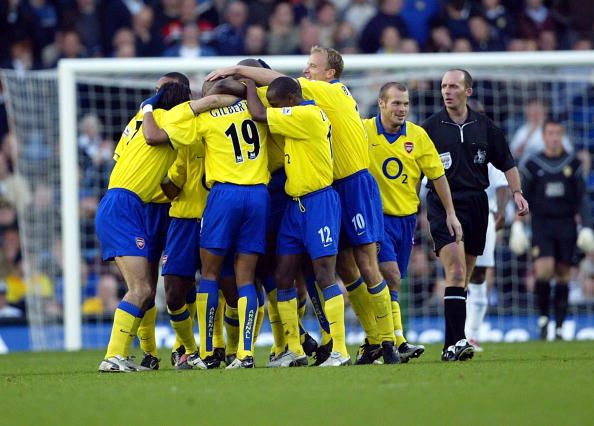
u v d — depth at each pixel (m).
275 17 62.81
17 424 17.80
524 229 55.28
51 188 57.78
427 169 30.98
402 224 32.19
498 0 65.69
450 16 63.88
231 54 61.78
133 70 48.72
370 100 59.16
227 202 28.47
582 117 59.84
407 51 62.31
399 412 18.20
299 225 28.67
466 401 19.38
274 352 31.44
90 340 54.19
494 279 54.59
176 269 30.70
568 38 66.44
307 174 28.36
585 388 21.08
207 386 22.81
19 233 57.09
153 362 31.80
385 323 29.67
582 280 54.97
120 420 17.97
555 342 45.72
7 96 55.88
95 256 56.47
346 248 30.23
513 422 16.95
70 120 48.75
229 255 30.72
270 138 29.67
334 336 28.84
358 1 66.19
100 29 63.19
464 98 31.02
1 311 55.56
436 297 53.88
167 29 63.34
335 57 30.77
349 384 22.48
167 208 31.50
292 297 29.27
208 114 28.77
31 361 38.34
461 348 30.11
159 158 29.11
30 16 63.22
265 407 19.14
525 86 58.53
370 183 29.72
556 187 49.47
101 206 29.19
